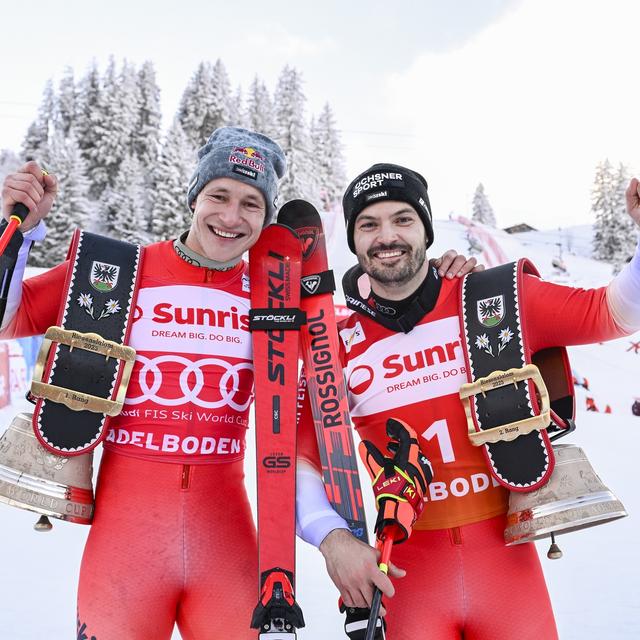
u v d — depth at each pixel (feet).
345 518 5.71
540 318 5.83
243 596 5.54
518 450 5.46
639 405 47.50
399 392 6.07
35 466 5.35
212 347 5.96
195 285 6.15
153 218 111.86
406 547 5.84
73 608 9.89
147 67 146.51
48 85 165.07
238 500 5.91
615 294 5.42
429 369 6.03
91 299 5.79
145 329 5.89
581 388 51.75
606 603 10.39
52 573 11.45
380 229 6.06
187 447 5.70
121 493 5.59
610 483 20.98
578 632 9.30
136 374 5.77
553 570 12.21
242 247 6.22
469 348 5.86
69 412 5.49
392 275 5.98
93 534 5.55
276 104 144.87
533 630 5.40
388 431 5.75
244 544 5.76
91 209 115.24
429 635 5.43
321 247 6.82
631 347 61.21
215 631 5.41
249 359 6.18
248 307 6.31
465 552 5.65
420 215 6.31
